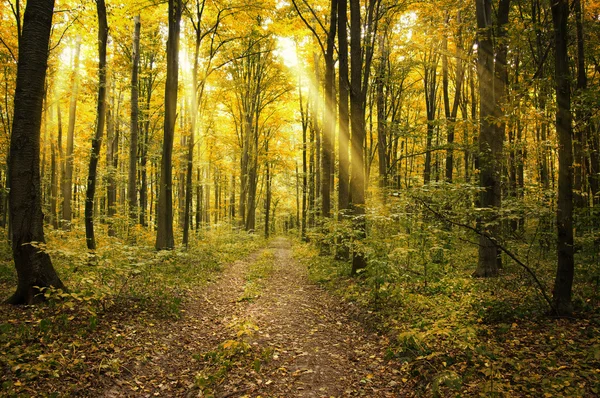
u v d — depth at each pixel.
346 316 7.43
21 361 4.32
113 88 22.56
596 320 5.33
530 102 6.21
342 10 11.58
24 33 6.43
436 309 6.22
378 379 4.67
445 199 8.52
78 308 6.45
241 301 9.07
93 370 4.56
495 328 5.56
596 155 10.09
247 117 26.97
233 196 38.78
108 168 19.16
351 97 10.95
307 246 23.14
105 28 12.42
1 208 20.56
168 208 14.05
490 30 9.37
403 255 8.02
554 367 4.10
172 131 14.04
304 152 27.47
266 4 15.08
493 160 9.24
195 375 5.02
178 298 8.09
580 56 9.73
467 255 13.38
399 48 18.98
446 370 4.05
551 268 9.16
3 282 8.34
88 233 11.67
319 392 4.43
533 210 7.91
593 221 6.69
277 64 25.23
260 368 5.06
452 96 27.48
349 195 13.08
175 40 13.88
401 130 14.25
